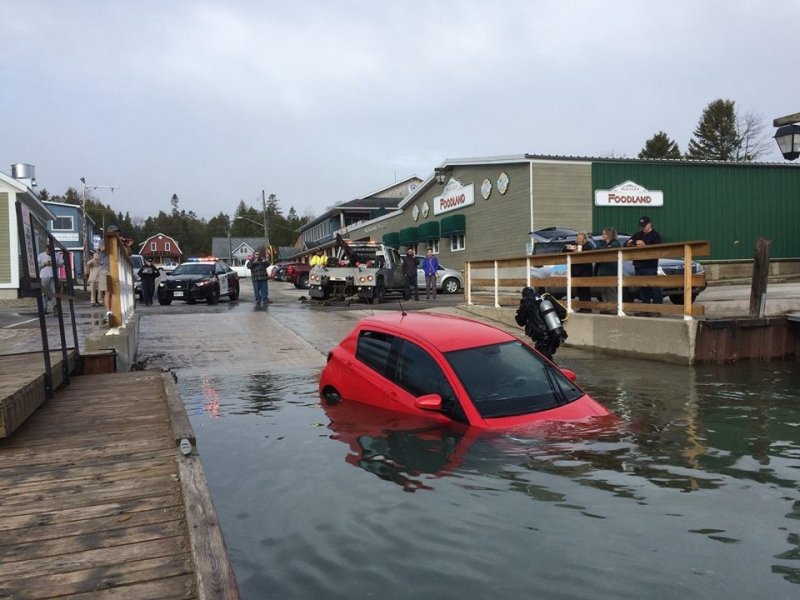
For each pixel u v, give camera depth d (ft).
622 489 13.74
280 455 17.28
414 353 20.68
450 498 13.47
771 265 85.05
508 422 17.69
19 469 14.26
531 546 11.26
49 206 156.97
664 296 47.88
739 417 20.53
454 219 90.63
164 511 11.87
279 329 45.65
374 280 66.80
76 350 28.19
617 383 27.48
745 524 12.00
